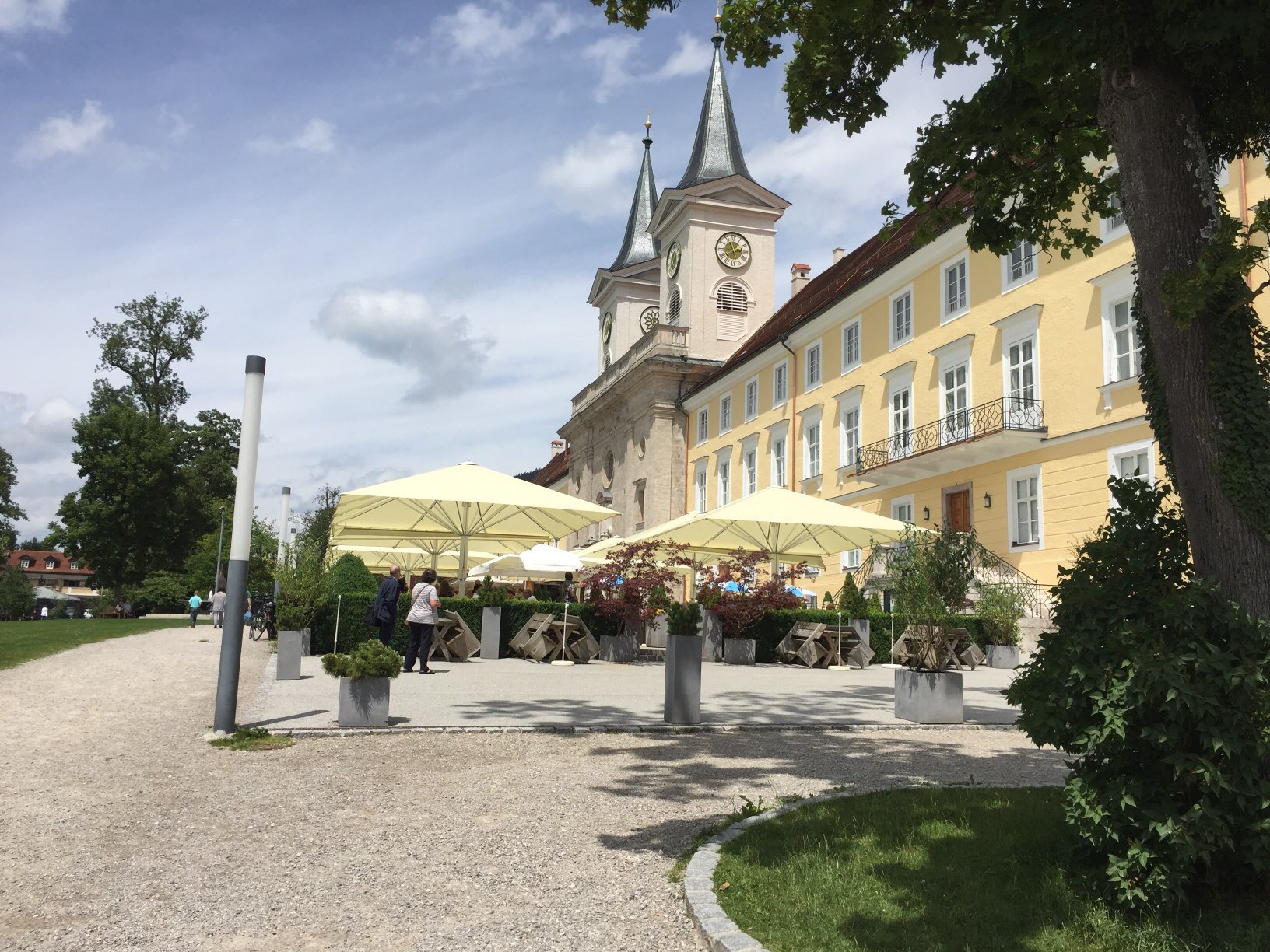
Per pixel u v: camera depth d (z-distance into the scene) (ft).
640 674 54.34
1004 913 13.98
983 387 82.89
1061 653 15.25
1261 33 16.08
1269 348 16.05
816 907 14.21
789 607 70.54
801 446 117.50
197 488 203.62
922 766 27.02
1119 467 67.67
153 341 205.16
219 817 20.03
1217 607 14.15
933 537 38.60
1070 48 17.87
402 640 59.16
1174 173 16.81
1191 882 13.99
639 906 14.79
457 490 58.80
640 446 163.53
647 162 206.49
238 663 30.07
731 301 158.92
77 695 38.55
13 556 444.96
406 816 20.26
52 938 13.26
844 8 22.53
